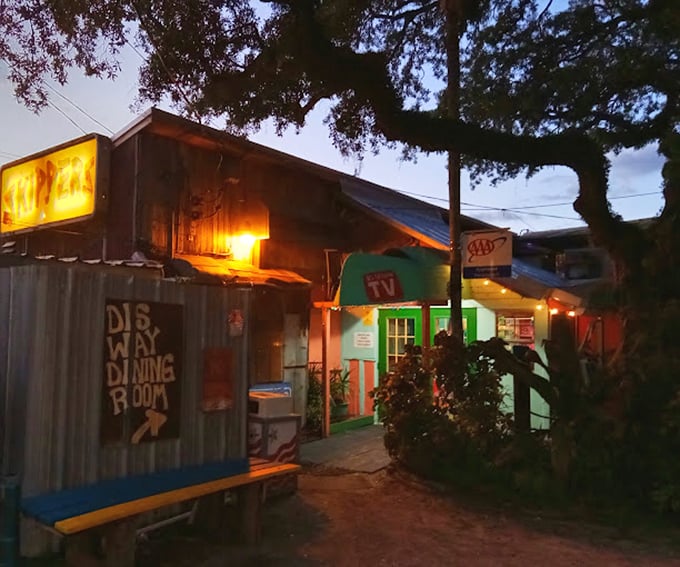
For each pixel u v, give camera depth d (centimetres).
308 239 1178
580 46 1015
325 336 1053
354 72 720
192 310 573
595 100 1019
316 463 870
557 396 715
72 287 479
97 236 952
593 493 663
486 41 1023
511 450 712
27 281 466
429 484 748
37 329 457
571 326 805
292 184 1155
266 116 813
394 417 791
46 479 455
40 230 1028
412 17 1012
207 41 789
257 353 1016
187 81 807
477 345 762
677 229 740
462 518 643
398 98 750
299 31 711
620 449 665
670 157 728
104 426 494
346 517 641
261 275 994
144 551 520
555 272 1430
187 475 526
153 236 910
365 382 1217
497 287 1053
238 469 559
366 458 895
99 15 730
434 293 940
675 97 966
